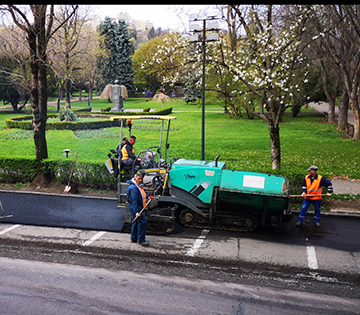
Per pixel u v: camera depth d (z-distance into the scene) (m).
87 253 7.48
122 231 8.70
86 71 49.09
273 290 6.07
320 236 8.55
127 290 6.00
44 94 12.43
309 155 19.19
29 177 12.70
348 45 21.95
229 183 8.57
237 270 6.79
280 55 12.48
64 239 8.16
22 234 8.42
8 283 6.16
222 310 5.42
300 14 12.30
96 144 21.44
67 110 30.81
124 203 9.24
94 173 12.12
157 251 7.60
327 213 10.06
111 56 62.91
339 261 7.19
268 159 18.02
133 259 7.23
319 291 6.05
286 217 8.69
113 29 63.12
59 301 5.61
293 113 39.91
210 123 33.50
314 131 28.80
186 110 47.62
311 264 7.04
